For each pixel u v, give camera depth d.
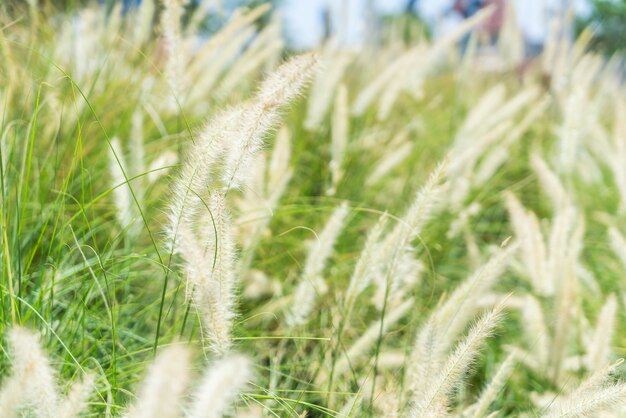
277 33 1.81
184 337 1.02
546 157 1.98
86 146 1.35
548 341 1.13
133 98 1.56
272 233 1.38
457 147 1.64
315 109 1.63
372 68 2.37
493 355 1.20
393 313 1.07
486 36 2.66
